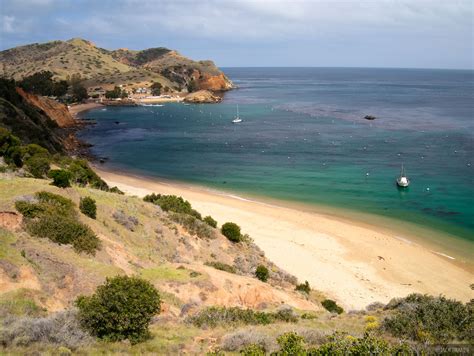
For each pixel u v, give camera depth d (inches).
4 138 2080.5
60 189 1326.3
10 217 966.4
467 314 760.3
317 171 3238.2
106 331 635.5
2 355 510.0
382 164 3388.3
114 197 1571.1
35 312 690.2
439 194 2664.9
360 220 2263.8
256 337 656.4
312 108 6988.2
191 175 3191.4
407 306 895.7
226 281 1063.0
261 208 2422.5
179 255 1350.9
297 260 1750.7
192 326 762.8
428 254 1852.9
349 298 1451.8
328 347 569.0
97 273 868.0
